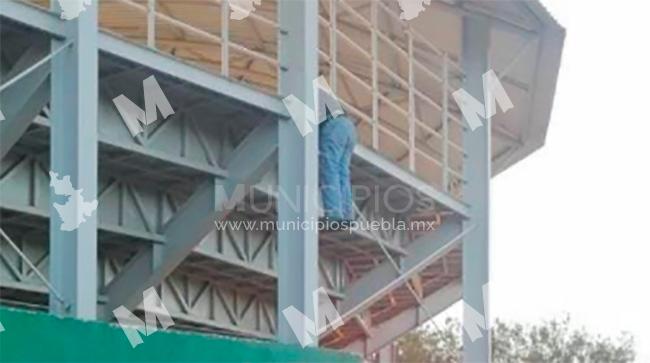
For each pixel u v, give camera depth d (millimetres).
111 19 22750
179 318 20750
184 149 17938
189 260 20422
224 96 16906
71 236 13594
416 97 24188
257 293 23641
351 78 22688
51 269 13641
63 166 13797
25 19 13672
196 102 17438
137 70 15828
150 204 18922
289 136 17578
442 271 27656
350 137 18516
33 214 16797
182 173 18328
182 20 22938
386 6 22219
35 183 17016
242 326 23266
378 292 24156
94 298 13617
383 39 22125
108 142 16500
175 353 13594
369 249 23750
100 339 12578
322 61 23000
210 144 18438
